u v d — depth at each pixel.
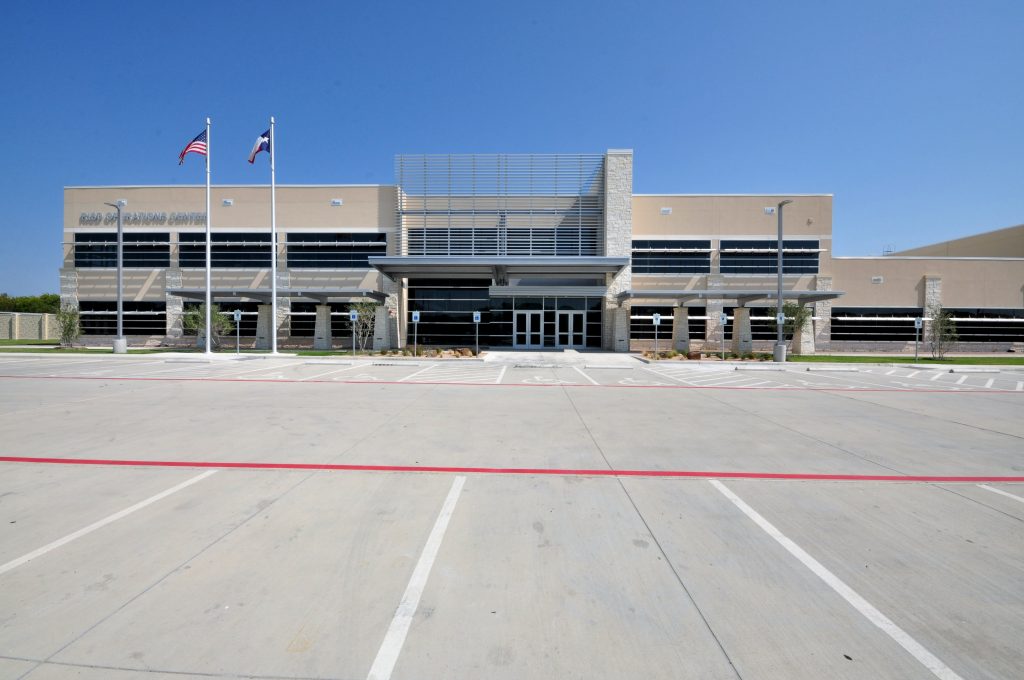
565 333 33.03
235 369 20.06
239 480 5.99
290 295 29.83
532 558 4.07
